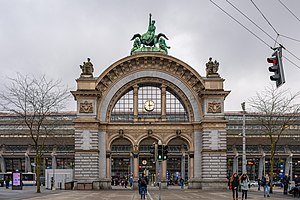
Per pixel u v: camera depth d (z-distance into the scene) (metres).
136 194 65.81
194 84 84.25
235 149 122.19
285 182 66.00
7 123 123.62
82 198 55.09
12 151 123.50
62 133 121.88
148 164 124.94
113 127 83.62
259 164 123.69
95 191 75.69
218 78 82.88
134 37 89.44
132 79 84.81
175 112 86.06
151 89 86.94
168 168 127.81
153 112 90.25
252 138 123.06
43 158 123.38
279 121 118.19
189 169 83.88
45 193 67.44
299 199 53.84
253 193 69.94
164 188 84.06
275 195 63.25
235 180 48.81
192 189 81.62
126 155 125.00
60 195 61.66
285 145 123.19
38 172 70.00
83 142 81.38
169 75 84.94
